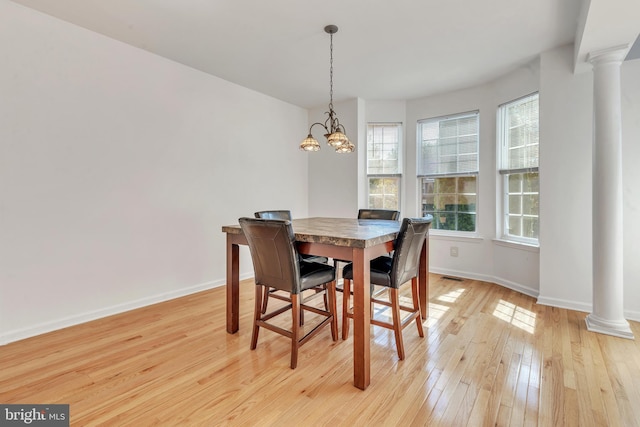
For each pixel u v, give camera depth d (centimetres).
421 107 431
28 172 231
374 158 454
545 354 207
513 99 343
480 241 387
